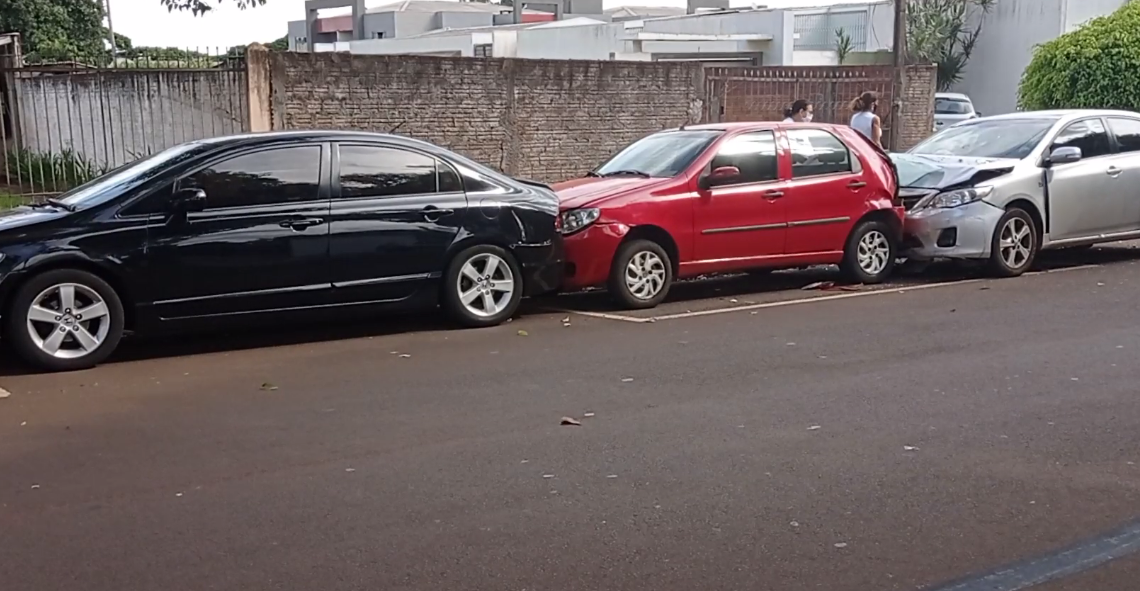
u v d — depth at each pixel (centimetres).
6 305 802
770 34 3238
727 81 1847
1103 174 1269
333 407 709
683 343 895
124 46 3388
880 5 3953
